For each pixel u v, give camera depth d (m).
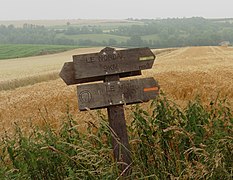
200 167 3.80
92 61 4.26
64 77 4.32
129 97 4.32
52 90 19.30
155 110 4.74
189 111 4.76
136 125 4.57
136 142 4.55
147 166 4.38
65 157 4.26
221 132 4.45
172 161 4.20
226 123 4.77
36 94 18.12
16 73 41.78
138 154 4.42
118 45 158.25
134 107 5.56
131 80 4.32
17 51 105.88
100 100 4.26
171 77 19.84
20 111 13.65
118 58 4.29
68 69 4.32
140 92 4.34
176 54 65.69
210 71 23.42
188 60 44.50
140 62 4.33
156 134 4.57
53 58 81.56
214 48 88.25
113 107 4.34
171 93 14.09
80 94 4.22
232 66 28.64
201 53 65.31
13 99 17.77
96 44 159.62
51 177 4.33
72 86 21.06
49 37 172.50
